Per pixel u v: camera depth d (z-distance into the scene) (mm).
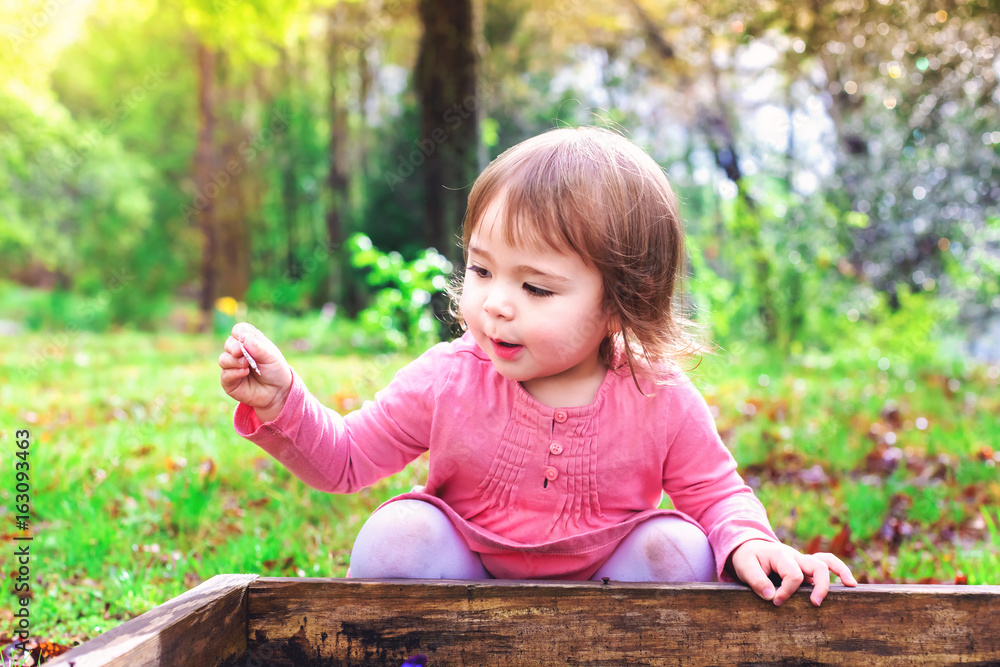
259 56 10617
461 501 1483
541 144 1391
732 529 1360
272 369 1330
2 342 9781
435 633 1240
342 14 13070
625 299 1365
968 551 2377
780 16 6488
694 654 1229
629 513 1468
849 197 8078
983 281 7523
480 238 1352
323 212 16781
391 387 1520
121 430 3824
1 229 13617
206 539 2402
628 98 13469
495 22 12625
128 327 15234
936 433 3846
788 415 4449
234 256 17516
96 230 16297
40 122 11430
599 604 1229
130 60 17125
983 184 7504
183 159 18000
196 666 1110
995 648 1210
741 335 7488
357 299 14234
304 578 1267
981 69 5887
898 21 5859
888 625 1218
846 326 7434
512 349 1338
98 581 2057
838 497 2953
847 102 7949
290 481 2939
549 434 1411
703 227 8555
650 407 1446
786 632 1227
